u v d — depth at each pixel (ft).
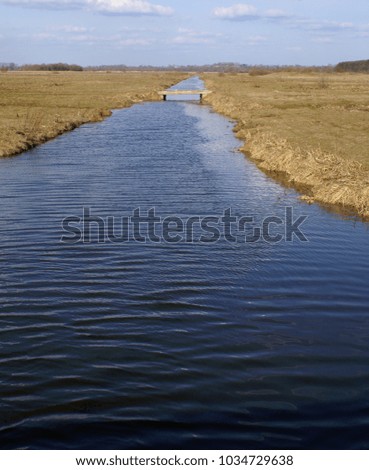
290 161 73.82
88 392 25.23
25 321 31.37
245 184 66.54
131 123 130.31
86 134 111.14
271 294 35.81
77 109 152.25
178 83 369.91
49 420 23.32
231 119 138.51
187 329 31.01
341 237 47.42
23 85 265.95
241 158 84.33
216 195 60.90
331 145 84.69
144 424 23.17
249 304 34.30
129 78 411.34
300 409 24.34
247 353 28.81
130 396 24.99
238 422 23.39
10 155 84.69
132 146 94.94
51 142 99.96
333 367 27.78
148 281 37.11
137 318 32.07
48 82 308.81
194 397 25.07
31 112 138.62
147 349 28.89
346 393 25.63
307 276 38.81
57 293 34.94
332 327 31.81
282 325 31.86
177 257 41.73
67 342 29.30
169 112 158.92
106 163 78.48
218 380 26.40
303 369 27.53
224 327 31.37
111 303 33.78
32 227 48.03
